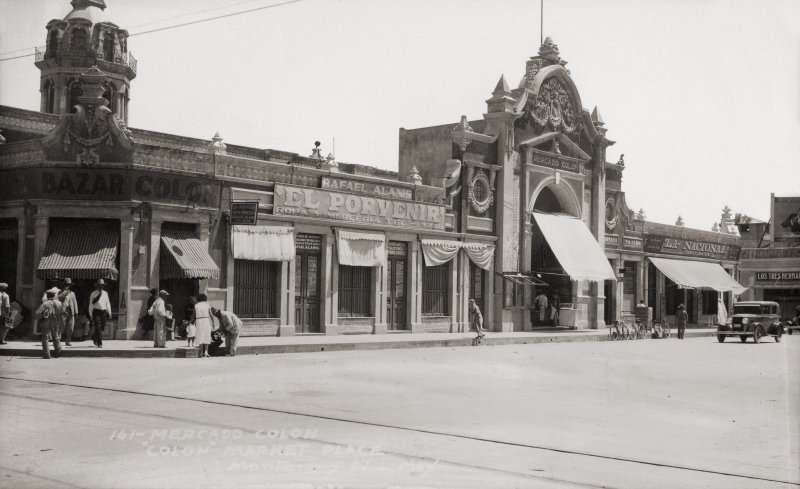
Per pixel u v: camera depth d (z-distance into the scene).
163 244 24.03
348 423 11.12
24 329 22.86
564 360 23.20
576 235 40.12
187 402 12.52
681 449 10.20
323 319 28.73
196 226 25.03
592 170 42.78
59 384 14.29
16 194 23.47
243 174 26.28
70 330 20.69
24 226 23.19
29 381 14.65
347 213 29.45
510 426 11.34
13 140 27.22
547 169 39.03
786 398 15.41
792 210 52.03
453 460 9.05
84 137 23.09
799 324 48.72
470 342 29.64
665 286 49.91
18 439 9.56
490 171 36.25
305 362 19.61
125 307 23.05
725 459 9.70
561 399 14.37
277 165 27.23
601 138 42.66
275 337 26.45
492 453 9.50
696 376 19.55
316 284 28.78
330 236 28.97
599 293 42.00
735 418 12.85
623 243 45.19
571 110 41.22
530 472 8.59
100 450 9.04
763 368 22.11
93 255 22.86
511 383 16.64
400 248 32.12
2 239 24.27
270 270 27.28
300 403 12.73
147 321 23.47
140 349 20.11
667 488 8.16
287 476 8.12
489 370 19.25
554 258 40.94
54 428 10.20
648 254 47.34
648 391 16.08
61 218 23.34
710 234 53.19
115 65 41.72
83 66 41.00
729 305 55.16
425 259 32.69
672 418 12.63
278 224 27.14
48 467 8.24
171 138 33.00
